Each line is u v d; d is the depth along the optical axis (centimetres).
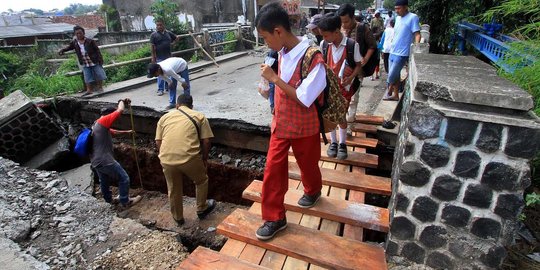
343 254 249
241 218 290
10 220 353
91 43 685
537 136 194
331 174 353
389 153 441
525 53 359
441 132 217
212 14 1838
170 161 397
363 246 257
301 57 217
